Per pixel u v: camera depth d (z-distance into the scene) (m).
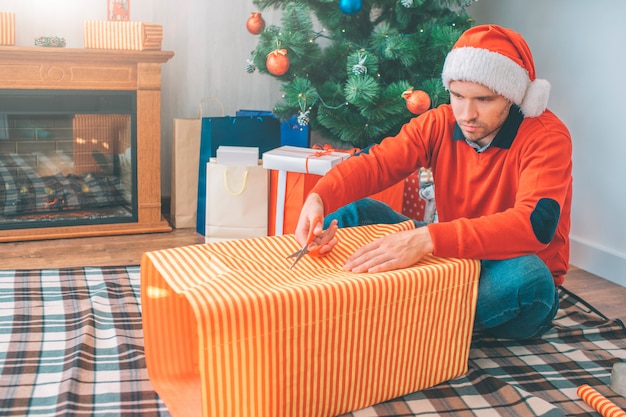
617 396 1.53
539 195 1.51
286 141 2.98
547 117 1.61
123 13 2.79
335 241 1.47
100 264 2.38
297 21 2.68
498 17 3.08
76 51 2.56
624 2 2.40
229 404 1.14
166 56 2.72
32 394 1.39
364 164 1.72
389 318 1.32
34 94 2.58
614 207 2.50
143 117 2.77
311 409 1.26
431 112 1.79
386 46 2.55
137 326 1.77
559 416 1.38
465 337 1.51
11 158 2.61
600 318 2.02
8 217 2.66
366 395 1.36
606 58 2.50
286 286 1.22
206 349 1.09
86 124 2.70
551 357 1.72
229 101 3.27
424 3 2.72
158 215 2.88
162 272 1.25
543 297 1.56
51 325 1.74
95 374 1.49
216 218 2.59
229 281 1.22
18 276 2.10
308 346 1.21
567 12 2.67
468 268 1.45
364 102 2.53
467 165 1.70
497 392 1.47
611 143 2.50
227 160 2.56
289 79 2.79
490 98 1.52
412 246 1.40
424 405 1.41
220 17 3.16
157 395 1.41
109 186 2.80
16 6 2.79
